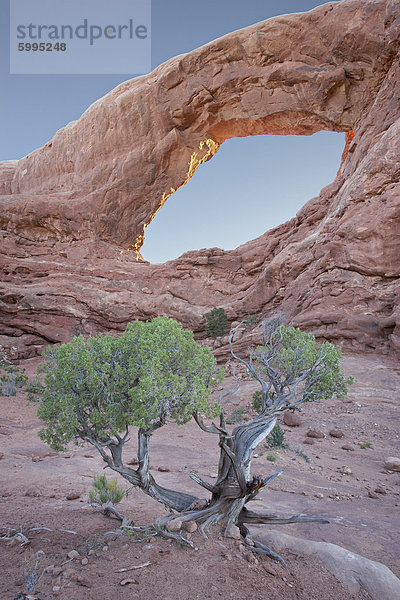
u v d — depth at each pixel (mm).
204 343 34719
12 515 5754
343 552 4516
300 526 5961
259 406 14305
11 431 13602
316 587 3932
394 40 31062
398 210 23484
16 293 39531
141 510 6141
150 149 44344
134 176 44656
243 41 38000
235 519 4938
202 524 4762
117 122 45125
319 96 36219
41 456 10164
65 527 5207
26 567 3912
